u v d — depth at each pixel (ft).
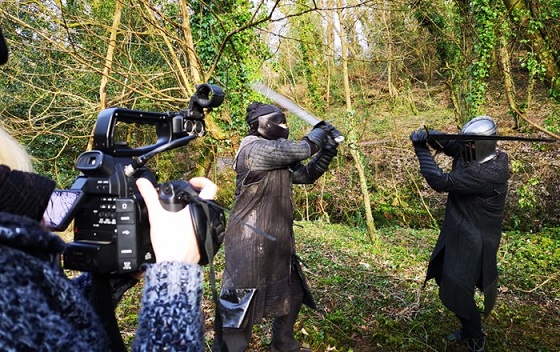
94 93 29.22
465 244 11.64
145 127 31.12
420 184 33.78
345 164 36.65
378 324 14.05
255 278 10.14
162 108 26.91
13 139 2.67
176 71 20.52
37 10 22.35
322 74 48.78
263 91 11.15
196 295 2.86
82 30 25.32
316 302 15.44
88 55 26.40
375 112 44.96
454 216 11.97
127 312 14.49
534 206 27.78
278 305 10.53
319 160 11.55
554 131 25.34
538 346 12.98
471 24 24.57
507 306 15.60
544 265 19.70
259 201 10.29
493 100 39.88
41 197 2.51
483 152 11.60
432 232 27.20
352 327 13.75
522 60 24.90
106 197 3.47
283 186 10.52
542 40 22.70
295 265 11.16
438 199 32.37
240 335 10.07
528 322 14.51
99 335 2.54
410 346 12.82
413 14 33.86
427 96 50.78
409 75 47.16
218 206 3.43
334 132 11.21
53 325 2.13
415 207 32.37
